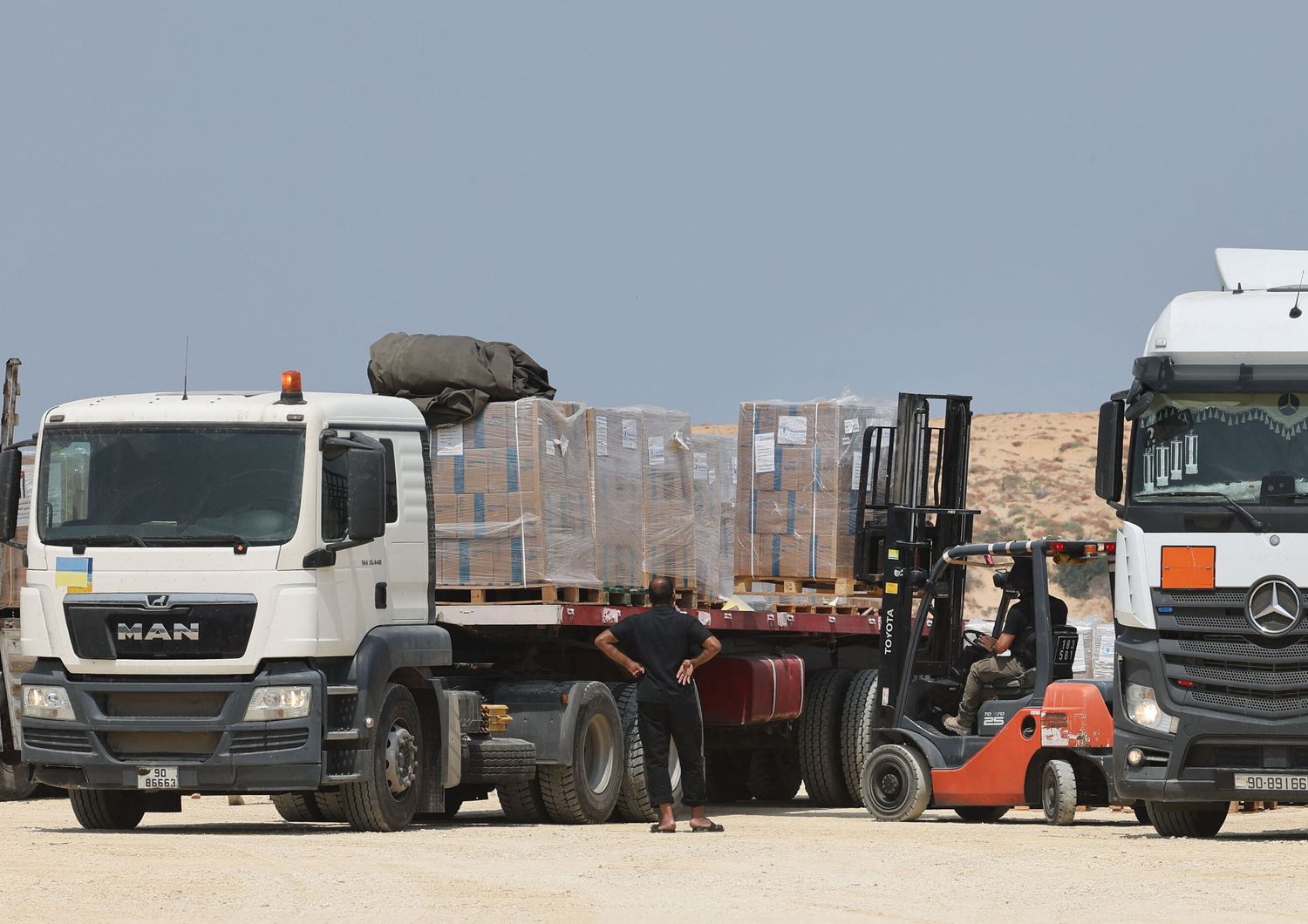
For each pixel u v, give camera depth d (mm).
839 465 61656
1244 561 45250
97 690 45125
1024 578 57344
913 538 60969
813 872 38750
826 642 67000
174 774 44719
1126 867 39656
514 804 53281
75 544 45281
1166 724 45719
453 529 51188
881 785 57250
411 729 48125
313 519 45000
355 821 47000
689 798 49188
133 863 38719
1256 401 46125
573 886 36094
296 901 33156
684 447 57781
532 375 53500
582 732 52562
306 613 44594
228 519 44969
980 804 55875
